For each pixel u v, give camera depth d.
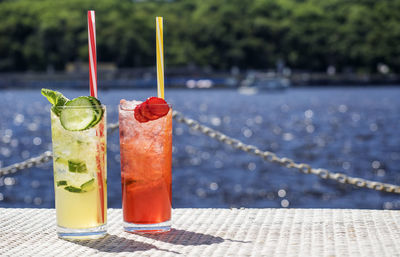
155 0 154.62
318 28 139.62
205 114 66.75
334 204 18.16
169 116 2.51
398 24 139.62
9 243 2.28
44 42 133.25
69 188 2.34
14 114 68.62
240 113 68.50
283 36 138.62
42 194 20.16
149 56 137.62
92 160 2.37
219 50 138.75
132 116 2.43
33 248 2.21
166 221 2.46
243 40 138.12
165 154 2.48
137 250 2.16
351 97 107.12
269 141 39.69
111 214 2.87
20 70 134.75
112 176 24.84
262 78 123.12
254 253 2.06
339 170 27.05
